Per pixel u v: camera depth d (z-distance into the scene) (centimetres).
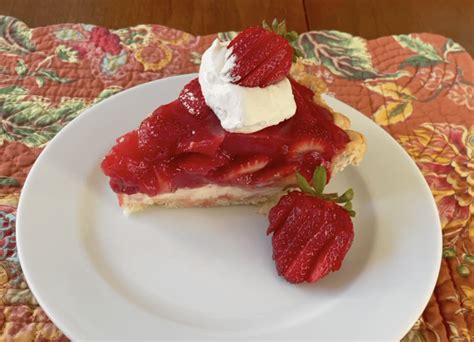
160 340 18
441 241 22
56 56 31
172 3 36
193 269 21
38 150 26
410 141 28
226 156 23
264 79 22
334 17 37
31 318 20
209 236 23
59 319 18
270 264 22
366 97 31
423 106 30
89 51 32
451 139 29
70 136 25
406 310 19
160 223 23
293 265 20
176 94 28
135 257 21
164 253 22
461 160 27
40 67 31
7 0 35
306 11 37
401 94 31
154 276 21
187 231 23
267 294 20
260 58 21
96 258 21
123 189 23
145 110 27
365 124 26
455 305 22
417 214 23
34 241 21
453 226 24
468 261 23
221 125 22
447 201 25
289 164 24
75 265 20
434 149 28
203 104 23
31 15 35
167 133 23
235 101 21
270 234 23
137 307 19
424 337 21
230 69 21
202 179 24
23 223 21
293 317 20
